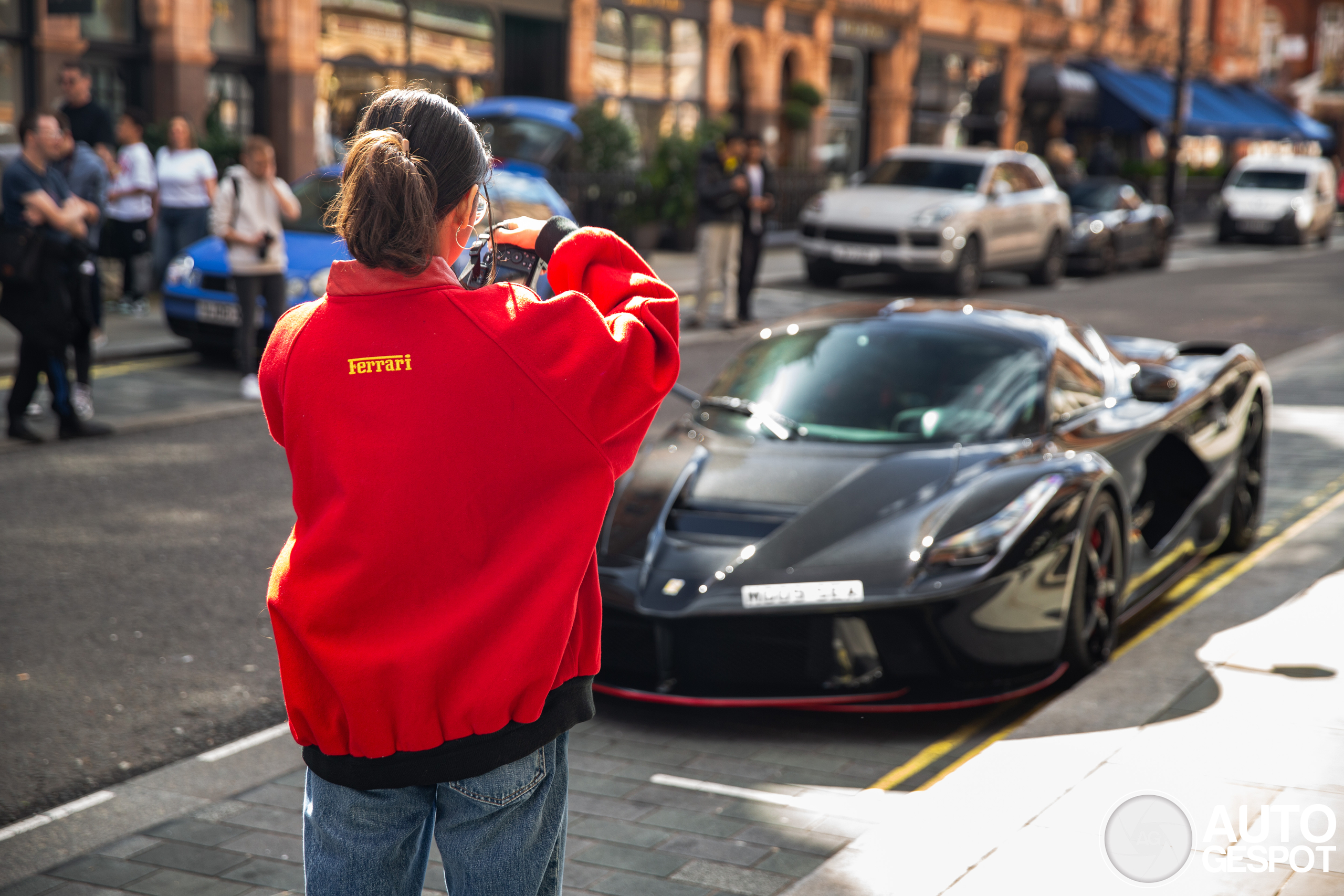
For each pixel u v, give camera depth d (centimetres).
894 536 425
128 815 362
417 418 163
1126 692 391
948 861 285
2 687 451
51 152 796
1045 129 3362
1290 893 266
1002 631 416
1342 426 869
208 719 431
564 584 168
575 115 1745
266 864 332
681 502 460
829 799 368
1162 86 3772
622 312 175
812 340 548
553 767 177
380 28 1773
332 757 169
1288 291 1883
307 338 170
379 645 164
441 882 323
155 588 555
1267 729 356
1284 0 5616
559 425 166
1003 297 1777
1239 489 608
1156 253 2238
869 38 2734
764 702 410
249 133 1662
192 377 1021
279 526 651
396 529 163
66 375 811
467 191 174
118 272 1289
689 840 340
